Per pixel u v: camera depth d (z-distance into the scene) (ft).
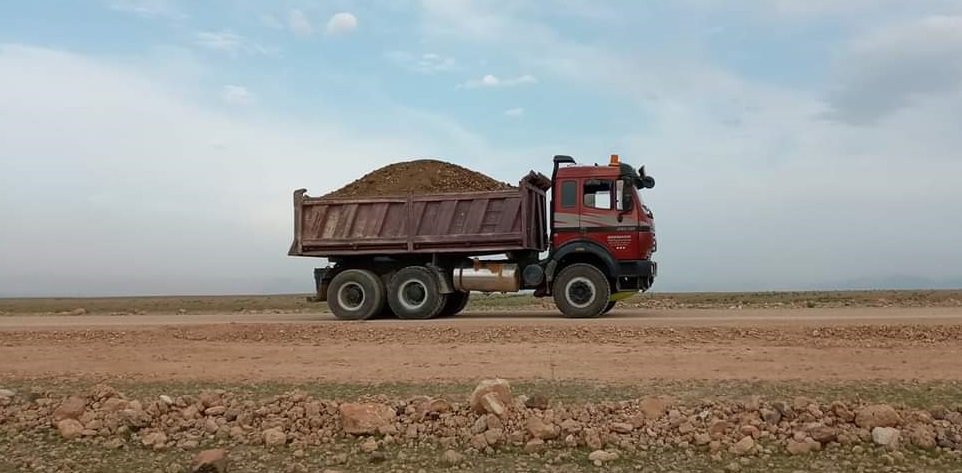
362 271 74.13
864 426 27.99
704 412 29.84
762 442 27.35
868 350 46.34
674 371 41.09
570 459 26.58
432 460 26.81
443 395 35.60
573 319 66.28
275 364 46.98
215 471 25.82
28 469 26.99
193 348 54.03
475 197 72.18
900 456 25.63
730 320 61.21
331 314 88.89
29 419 32.40
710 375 39.78
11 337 61.93
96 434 30.48
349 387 39.01
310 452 28.09
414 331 58.13
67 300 201.05
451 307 79.30
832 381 37.35
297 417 31.07
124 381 42.39
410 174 80.07
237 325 62.75
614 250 69.41
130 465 27.17
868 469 24.81
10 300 207.41
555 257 70.64
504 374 41.37
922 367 40.73
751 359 44.16
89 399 33.94
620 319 65.31
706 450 27.02
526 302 110.22
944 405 31.50
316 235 75.41
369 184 79.41
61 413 32.01
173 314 95.40
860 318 61.98
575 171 70.44
